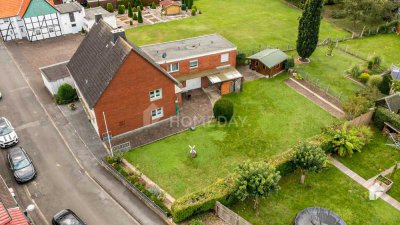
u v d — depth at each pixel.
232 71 49.22
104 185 34.28
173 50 48.38
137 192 32.69
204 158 37.34
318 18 51.78
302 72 52.50
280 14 75.50
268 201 32.44
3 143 37.75
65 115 43.44
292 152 34.12
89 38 44.28
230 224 30.33
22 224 25.56
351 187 34.06
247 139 40.03
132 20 72.06
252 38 64.25
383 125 41.25
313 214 29.75
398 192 33.72
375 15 66.06
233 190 30.70
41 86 49.38
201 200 30.12
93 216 31.20
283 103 46.28
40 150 38.25
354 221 30.75
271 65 50.00
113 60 37.06
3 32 61.53
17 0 62.06
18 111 44.16
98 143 39.25
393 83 46.94
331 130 37.97
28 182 34.38
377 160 37.47
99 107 37.12
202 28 68.44
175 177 35.00
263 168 29.69
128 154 37.78
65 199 32.81
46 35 63.81
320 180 34.72
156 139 39.94
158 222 30.77
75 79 42.25
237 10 77.56
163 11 74.81
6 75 51.94
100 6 75.31
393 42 63.72
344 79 51.81
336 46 61.47
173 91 41.19
